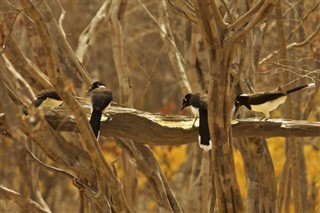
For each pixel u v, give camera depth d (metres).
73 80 15.08
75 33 30.70
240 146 14.95
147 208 29.91
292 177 16.30
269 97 12.37
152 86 35.25
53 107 12.30
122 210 12.08
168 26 21.47
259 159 14.16
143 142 12.70
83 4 31.77
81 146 14.17
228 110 11.16
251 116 14.07
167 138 12.53
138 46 30.41
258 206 14.98
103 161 11.48
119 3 20.38
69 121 12.31
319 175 24.00
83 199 15.22
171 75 34.06
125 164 21.02
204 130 11.84
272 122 12.55
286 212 19.09
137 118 12.37
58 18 17.48
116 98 37.00
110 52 38.28
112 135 12.53
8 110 10.56
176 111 34.44
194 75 18.94
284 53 15.95
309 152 26.41
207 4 10.50
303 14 18.17
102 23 19.81
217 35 10.73
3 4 13.31
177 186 29.70
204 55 18.77
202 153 19.55
